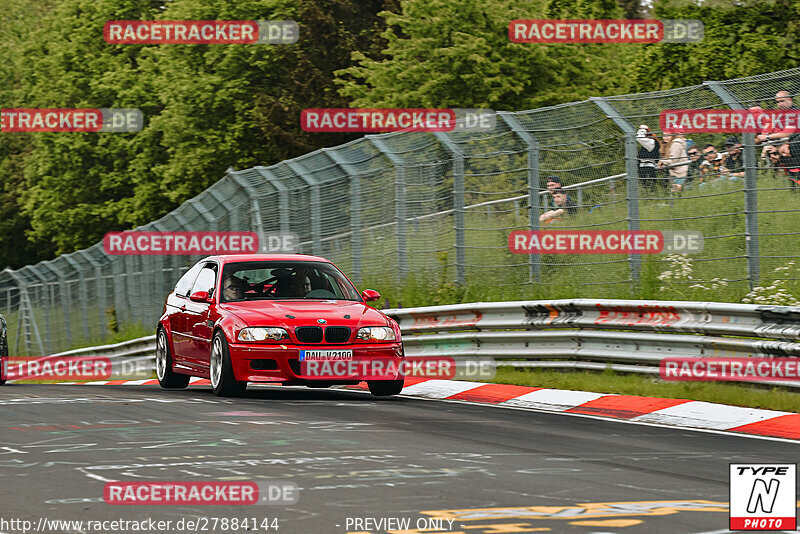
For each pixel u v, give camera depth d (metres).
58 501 8.24
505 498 8.22
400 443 11.00
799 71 18.00
